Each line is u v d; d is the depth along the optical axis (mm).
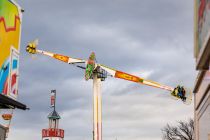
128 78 73250
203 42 5926
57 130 106562
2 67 22859
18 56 25000
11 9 24250
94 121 73000
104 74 73875
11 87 23812
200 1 6535
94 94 73500
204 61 6098
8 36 23719
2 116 27109
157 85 70688
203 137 7180
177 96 67062
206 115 6809
